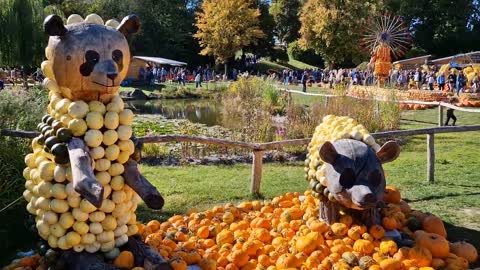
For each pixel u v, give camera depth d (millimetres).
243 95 19719
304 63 53906
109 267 3805
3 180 6184
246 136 12625
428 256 4613
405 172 9203
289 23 56500
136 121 18203
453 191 7746
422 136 13789
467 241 5594
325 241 4914
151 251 4031
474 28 54500
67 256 3951
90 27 3852
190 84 38281
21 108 7180
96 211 3852
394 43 33688
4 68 29922
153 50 48344
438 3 52094
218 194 7828
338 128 5266
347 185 4777
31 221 4371
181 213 6977
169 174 9391
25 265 4352
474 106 21359
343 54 42375
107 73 3750
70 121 3803
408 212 5723
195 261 4500
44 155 3980
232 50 44000
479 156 10695
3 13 24875
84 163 3570
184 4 54688
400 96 18078
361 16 40375
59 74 3795
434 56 52625
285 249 4797
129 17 4070
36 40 25406
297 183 8555
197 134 14266
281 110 17734
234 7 43000
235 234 5141
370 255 4730
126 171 3939
